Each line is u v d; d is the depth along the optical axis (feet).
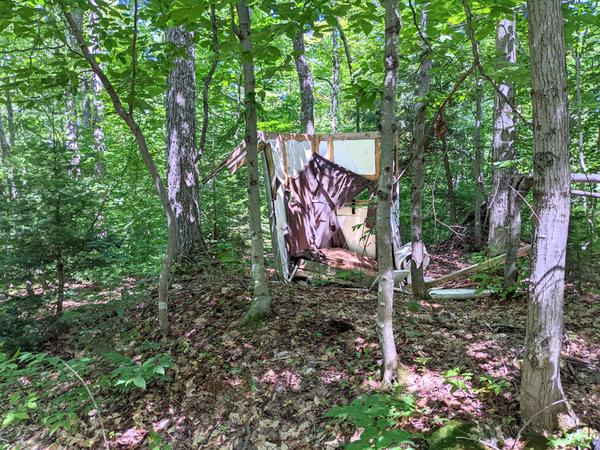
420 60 15.62
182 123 23.35
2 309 16.85
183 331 15.90
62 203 18.08
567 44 13.61
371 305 17.58
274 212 22.74
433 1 14.25
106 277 19.02
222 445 10.53
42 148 18.29
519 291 17.99
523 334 13.73
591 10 15.34
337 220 25.18
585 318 14.98
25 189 17.95
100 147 34.99
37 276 17.99
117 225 29.19
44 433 12.03
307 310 16.43
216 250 25.52
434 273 28.02
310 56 53.16
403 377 11.21
